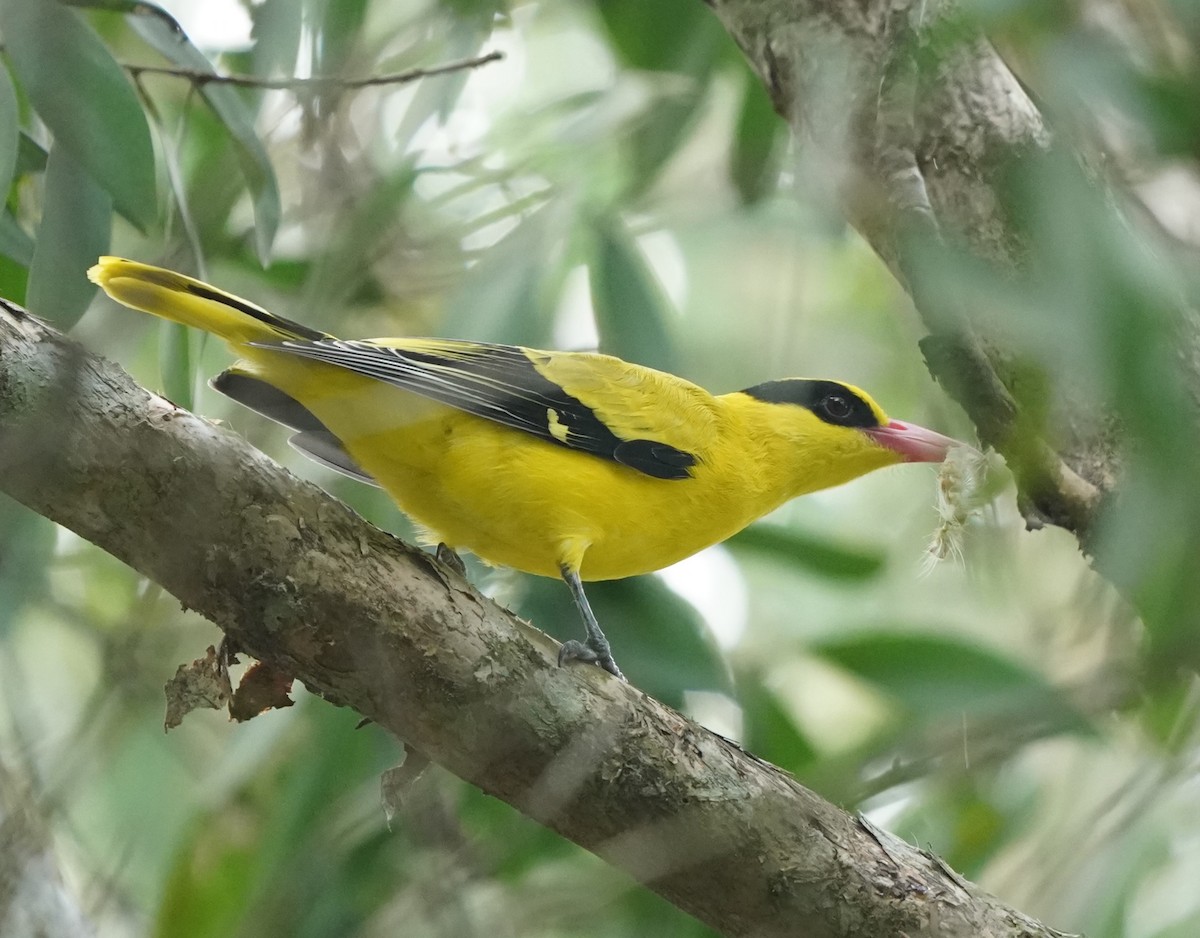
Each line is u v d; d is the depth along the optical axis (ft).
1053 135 18.67
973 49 22.63
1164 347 15.58
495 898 28.96
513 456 27.45
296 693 29.86
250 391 28.07
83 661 34.06
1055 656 32.60
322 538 20.67
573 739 22.16
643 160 35.42
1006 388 20.52
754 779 23.04
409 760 22.82
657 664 29.35
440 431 27.09
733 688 29.58
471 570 31.19
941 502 27.86
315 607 20.67
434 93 32.55
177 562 20.22
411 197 35.22
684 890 23.30
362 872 28.55
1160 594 15.20
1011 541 35.24
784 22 26.32
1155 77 18.90
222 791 29.60
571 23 40.98
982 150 22.47
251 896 28.78
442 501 27.61
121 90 23.27
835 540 32.81
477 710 21.75
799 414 32.81
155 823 32.22
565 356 29.76
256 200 26.21
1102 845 29.94
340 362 24.48
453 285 36.68
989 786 32.81
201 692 21.48
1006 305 17.16
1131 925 31.22
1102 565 20.11
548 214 33.27
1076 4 19.03
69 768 28.35
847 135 24.75
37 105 22.74
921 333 40.01
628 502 28.71
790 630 36.65
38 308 23.25
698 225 39.88
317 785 29.09
